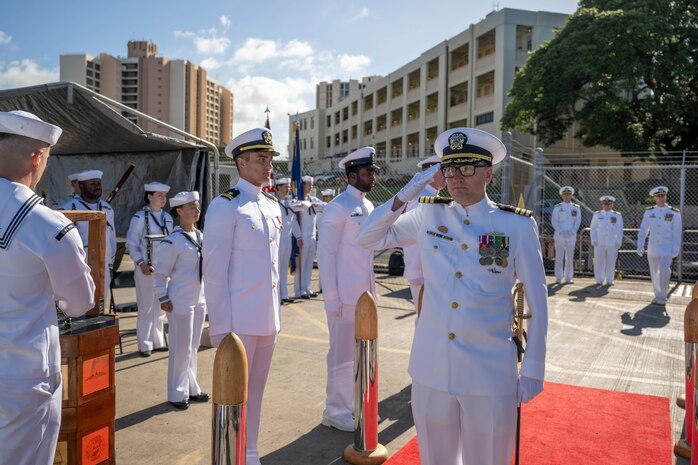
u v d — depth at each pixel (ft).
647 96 76.95
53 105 20.26
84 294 7.62
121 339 22.98
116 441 13.46
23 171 7.21
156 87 314.14
